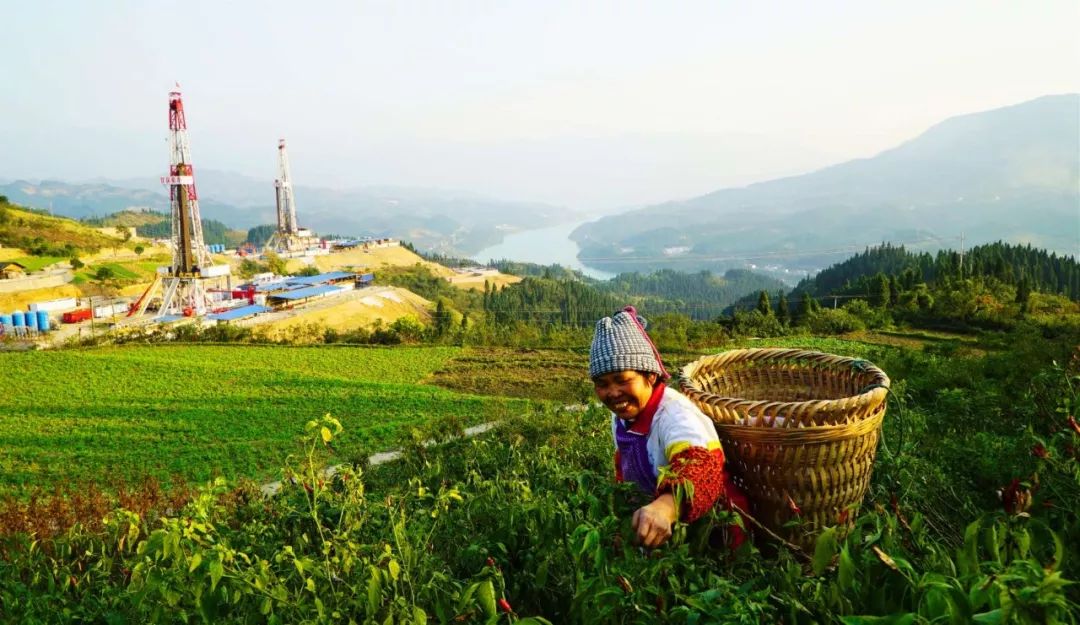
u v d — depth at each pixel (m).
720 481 2.43
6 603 2.96
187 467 24.30
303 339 54.22
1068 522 2.06
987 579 1.36
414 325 53.97
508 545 2.39
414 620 1.83
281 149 163.88
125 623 2.63
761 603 1.61
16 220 122.12
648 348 2.69
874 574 1.71
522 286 149.25
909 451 3.53
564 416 11.19
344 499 2.86
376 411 31.95
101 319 77.50
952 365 11.48
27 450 27.23
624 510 2.35
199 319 69.19
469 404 32.91
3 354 47.12
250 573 2.02
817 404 2.53
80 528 4.00
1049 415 3.83
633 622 1.67
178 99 77.25
